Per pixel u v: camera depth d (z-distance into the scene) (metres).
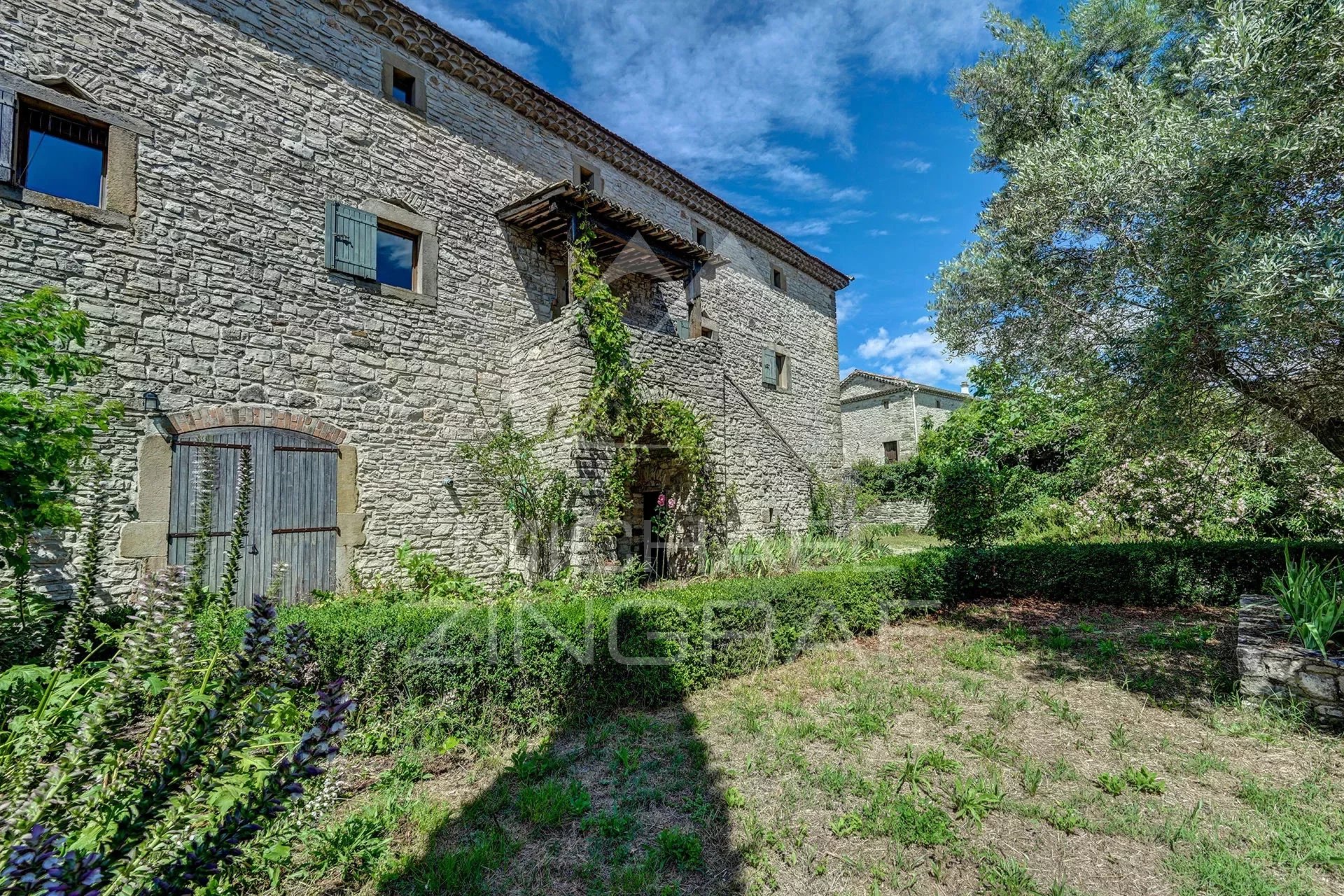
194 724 1.96
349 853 2.59
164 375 5.99
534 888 2.50
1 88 5.26
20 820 1.47
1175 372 4.68
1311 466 6.89
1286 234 3.93
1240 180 4.14
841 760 3.58
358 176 7.59
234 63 6.68
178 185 6.21
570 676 4.14
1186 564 7.85
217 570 6.14
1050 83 9.73
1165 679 4.91
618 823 2.90
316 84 7.30
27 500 3.25
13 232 5.27
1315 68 3.82
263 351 6.66
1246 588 7.57
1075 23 9.91
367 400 7.48
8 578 4.96
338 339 7.28
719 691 4.81
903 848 2.71
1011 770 3.45
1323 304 3.63
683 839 2.73
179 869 1.39
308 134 7.20
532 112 9.50
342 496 7.17
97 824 1.66
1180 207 4.52
